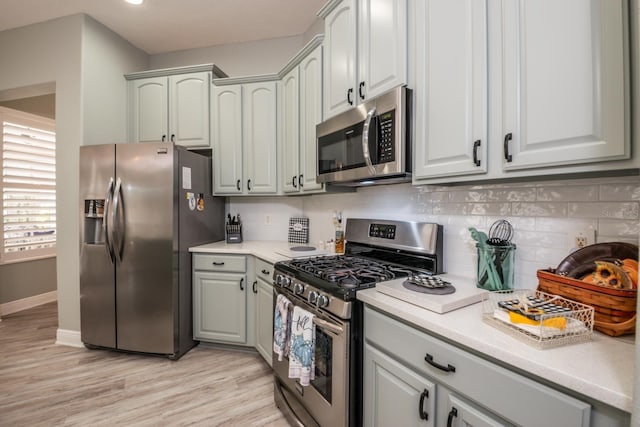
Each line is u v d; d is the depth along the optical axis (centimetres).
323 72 208
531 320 83
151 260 240
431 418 98
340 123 176
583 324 82
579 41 84
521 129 98
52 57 264
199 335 260
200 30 293
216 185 290
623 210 100
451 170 120
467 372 87
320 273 151
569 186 113
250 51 316
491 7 106
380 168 145
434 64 126
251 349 258
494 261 124
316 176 203
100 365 233
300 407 164
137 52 321
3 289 344
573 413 66
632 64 75
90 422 171
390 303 114
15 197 353
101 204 249
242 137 284
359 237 199
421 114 133
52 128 393
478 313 104
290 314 168
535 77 94
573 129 86
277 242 300
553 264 117
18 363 235
